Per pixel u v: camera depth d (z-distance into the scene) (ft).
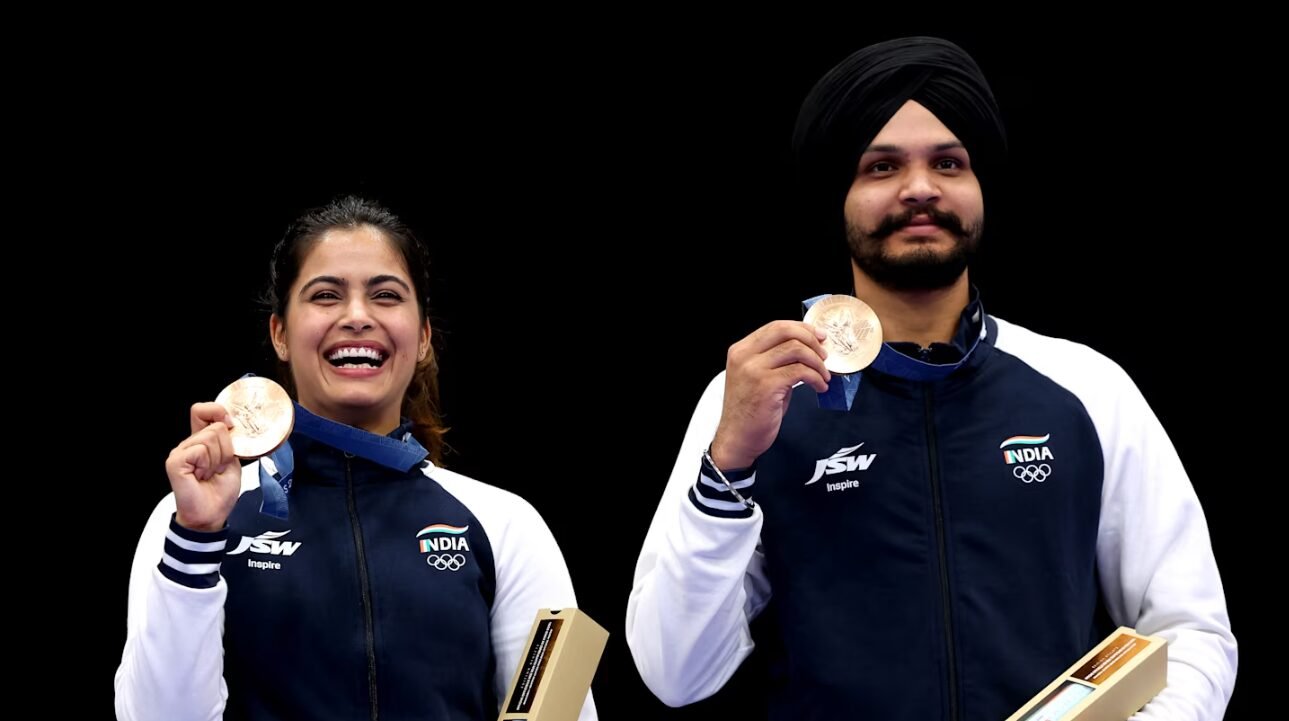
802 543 21.42
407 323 22.41
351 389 21.99
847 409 20.89
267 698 20.93
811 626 21.11
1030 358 22.25
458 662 21.45
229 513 21.15
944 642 20.79
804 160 22.13
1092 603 21.40
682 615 20.47
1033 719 19.22
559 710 20.48
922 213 21.30
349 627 21.26
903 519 21.27
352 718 20.95
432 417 24.73
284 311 22.77
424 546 22.00
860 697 20.74
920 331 22.18
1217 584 21.22
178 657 19.42
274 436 20.36
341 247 22.34
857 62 21.81
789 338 20.11
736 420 20.22
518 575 22.39
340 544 21.75
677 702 21.11
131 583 20.99
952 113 21.39
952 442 21.59
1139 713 19.85
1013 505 21.22
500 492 23.17
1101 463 21.63
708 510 20.36
